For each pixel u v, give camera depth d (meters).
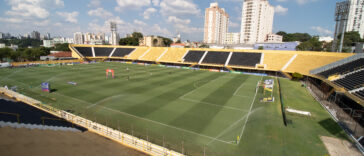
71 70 67.69
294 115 29.28
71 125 22.77
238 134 23.08
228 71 73.94
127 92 39.78
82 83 47.16
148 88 43.53
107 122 25.64
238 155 18.91
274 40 164.88
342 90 35.69
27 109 26.25
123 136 20.80
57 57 109.56
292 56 71.12
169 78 56.25
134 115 28.12
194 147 20.19
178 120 26.67
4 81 48.09
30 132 15.37
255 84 50.88
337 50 90.88
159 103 33.50
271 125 25.67
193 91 41.91
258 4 150.12
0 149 11.22
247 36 157.12
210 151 19.50
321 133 23.70
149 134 22.64
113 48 112.25
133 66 83.06
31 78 52.38
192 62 82.94
